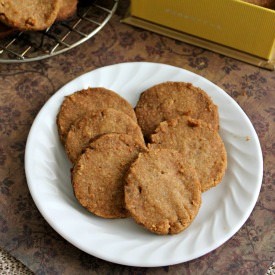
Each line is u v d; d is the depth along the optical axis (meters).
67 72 0.55
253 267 0.44
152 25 0.57
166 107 0.49
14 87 0.53
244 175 0.46
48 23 0.52
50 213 0.43
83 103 0.49
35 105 0.52
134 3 0.55
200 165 0.45
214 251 0.45
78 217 0.44
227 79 0.54
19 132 0.51
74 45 0.54
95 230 0.43
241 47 0.55
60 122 0.48
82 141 0.46
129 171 0.43
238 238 0.46
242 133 0.48
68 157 0.46
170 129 0.47
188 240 0.43
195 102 0.49
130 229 0.44
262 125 0.52
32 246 0.45
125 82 0.51
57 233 0.45
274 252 0.45
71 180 0.45
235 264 0.44
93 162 0.45
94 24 0.57
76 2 0.55
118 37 0.57
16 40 0.56
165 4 0.54
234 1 0.50
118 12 0.58
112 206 0.44
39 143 0.47
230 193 0.46
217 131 0.48
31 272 0.45
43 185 0.45
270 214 0.47
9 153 0.49
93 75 0.51
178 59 0.56
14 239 0.45
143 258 0.42
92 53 0.56
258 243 0.45
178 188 0.43
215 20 0.53
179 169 0.44
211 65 0.55
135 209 0.42
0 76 0.54
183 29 0.56
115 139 0.45
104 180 0.44
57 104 0.49
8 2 0.51
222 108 0.50
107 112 0.47
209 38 0.56
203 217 0.45
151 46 0.57
